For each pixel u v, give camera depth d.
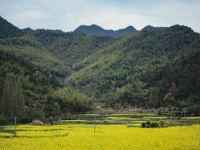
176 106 165.88
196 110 138.50
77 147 47.38
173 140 55.41
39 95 147.12
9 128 74.75
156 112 161.75
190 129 74.62
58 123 101.50
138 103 198.50
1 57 168.00
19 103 109.56
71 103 162.88
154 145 49.81
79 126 86.25
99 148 46.69
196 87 178.25
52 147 47.06
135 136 60.84
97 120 114.94
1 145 48.41
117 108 198.88
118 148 46.88
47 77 184.25
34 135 60.88
